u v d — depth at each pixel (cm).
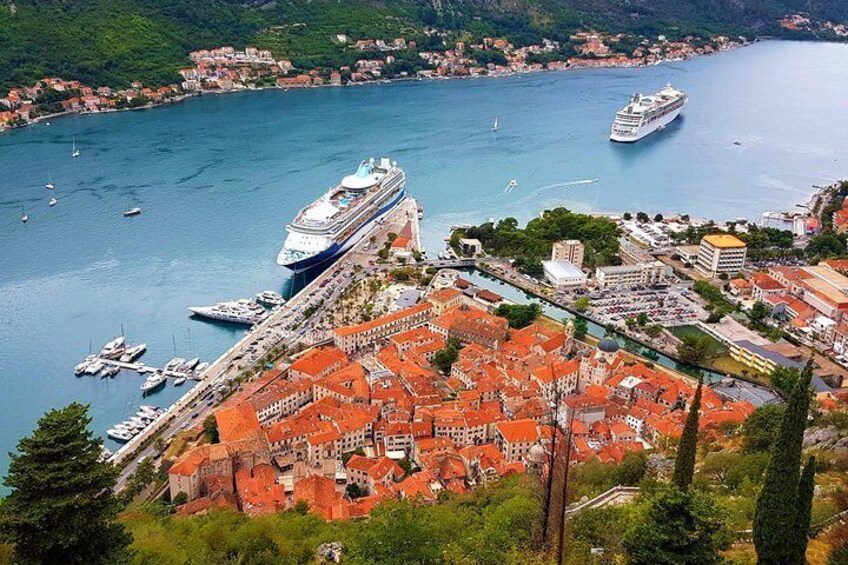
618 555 11844
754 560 11669
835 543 11625
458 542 13425
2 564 10144
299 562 15012
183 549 14938
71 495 9719
